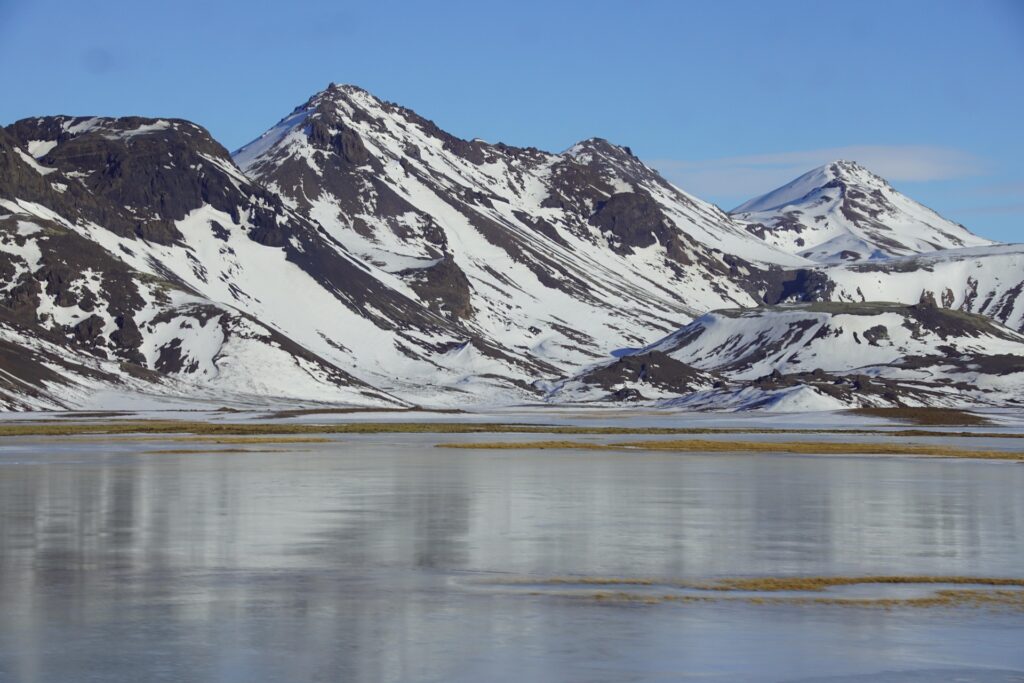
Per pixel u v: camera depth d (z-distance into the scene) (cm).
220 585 4694
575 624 4019
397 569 5081
